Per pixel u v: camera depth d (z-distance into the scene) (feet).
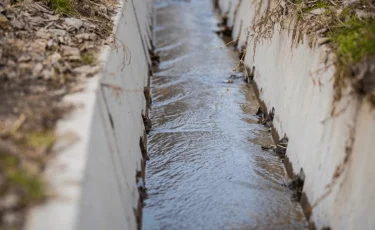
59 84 10.72
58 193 7.39
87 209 7.56
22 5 14.76
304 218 13.10
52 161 8.11
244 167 15.70
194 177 15.23
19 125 9.05
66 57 12.16
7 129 8.95
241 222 13.20
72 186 7.52
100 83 10.84
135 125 14.67
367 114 9.76
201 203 13.98
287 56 16.55
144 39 23.27
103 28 14.88
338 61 11.51
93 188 8.16
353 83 10.46
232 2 29.43
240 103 20.42
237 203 13.97
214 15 33.35
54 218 6.95
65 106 9.70
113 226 9.13
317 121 12.66
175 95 21.15
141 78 18.57
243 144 17.10
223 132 17.93
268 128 18.07
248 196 14.26
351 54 11.32
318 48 13.20
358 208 9.85
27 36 13.25
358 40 11.97
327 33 13.60
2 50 12.21
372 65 10.34
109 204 9.15
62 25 14.37
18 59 11.82
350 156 10.34
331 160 11.39
